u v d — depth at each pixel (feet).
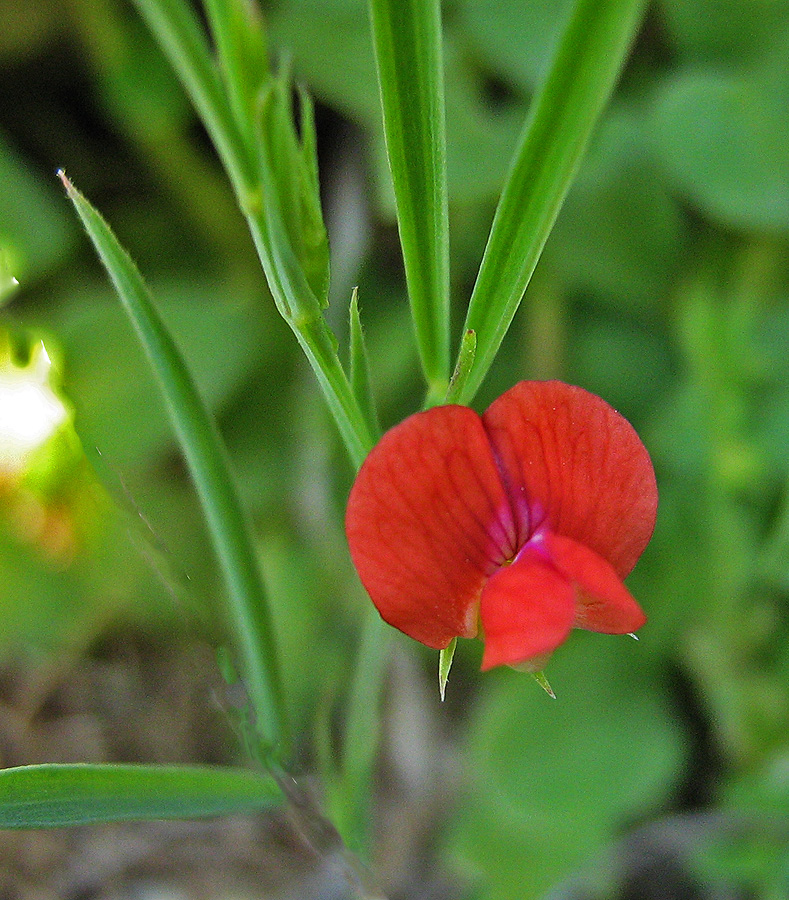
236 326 0.74
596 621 0.40
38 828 0.42
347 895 0.68
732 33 0.71
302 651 0.68
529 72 0.69
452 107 0.69
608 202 0.72
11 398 0.47
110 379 0.70
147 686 0.77
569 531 0.40
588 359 0.74
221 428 0.75
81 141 0.84
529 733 0.67
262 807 0.46
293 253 0.41
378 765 0.75
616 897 0.68
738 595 0.65
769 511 0.66
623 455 0.40
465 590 0.40
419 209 0.41
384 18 0.40
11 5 0.79
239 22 0.42
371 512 0.39
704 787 0.72
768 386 0.66
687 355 0.70
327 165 0.82
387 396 0.73
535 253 0.41
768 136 0.66
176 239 0.81
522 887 0.62
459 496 0.40
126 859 0.71
